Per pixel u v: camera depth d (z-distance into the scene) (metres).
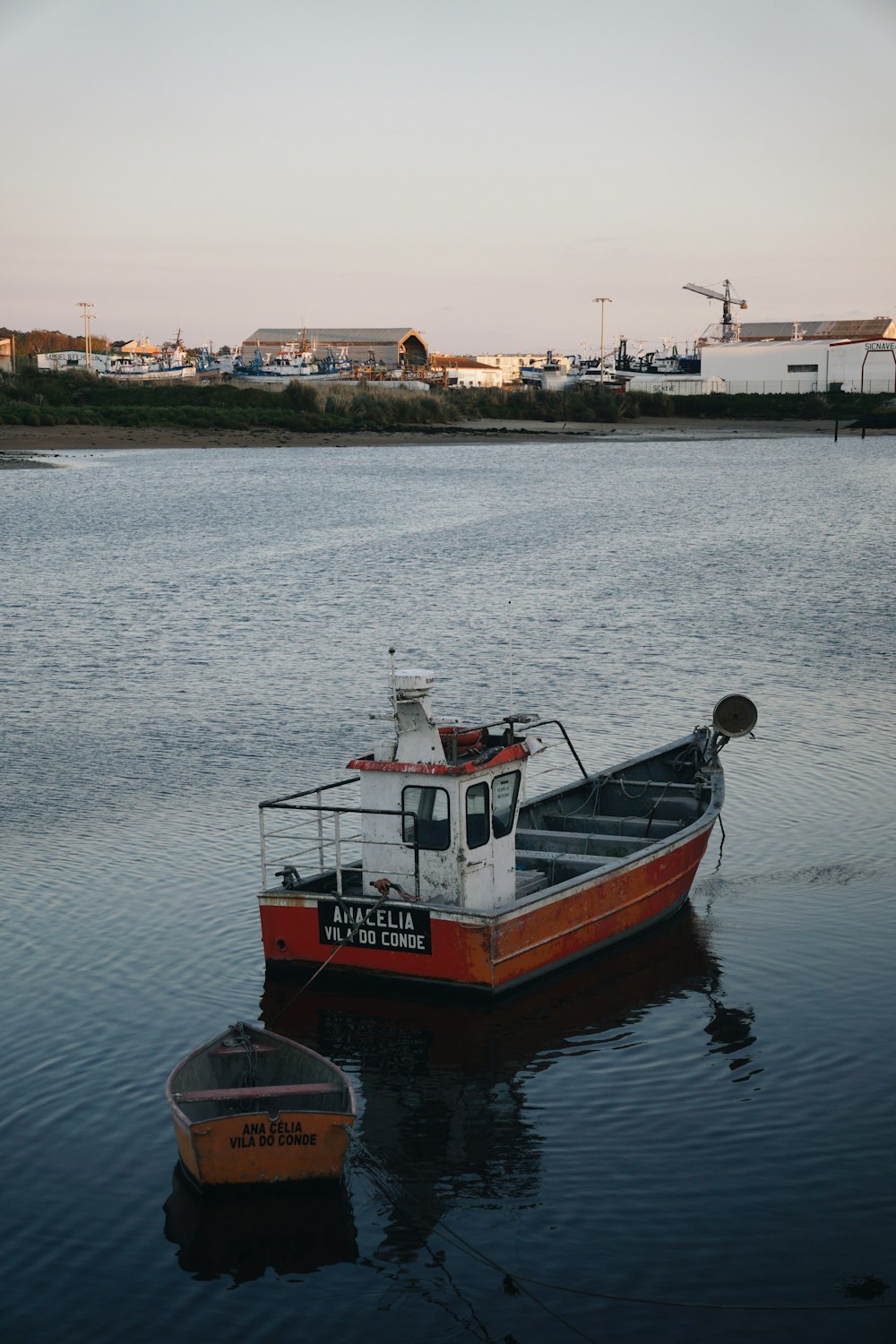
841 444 130.00
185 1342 9.01
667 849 15.93
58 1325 9.16
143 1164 11.08
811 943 15.37
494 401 164.38
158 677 29.78
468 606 39.44
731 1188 10.57
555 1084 12.41
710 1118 11.66
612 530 60.06
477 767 14.19
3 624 36.50
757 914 16.28
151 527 60.91
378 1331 9.12
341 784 15.24
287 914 14.52
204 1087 11.18
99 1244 10.05
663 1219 10.20
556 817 18.09
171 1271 9.76
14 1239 10.08
